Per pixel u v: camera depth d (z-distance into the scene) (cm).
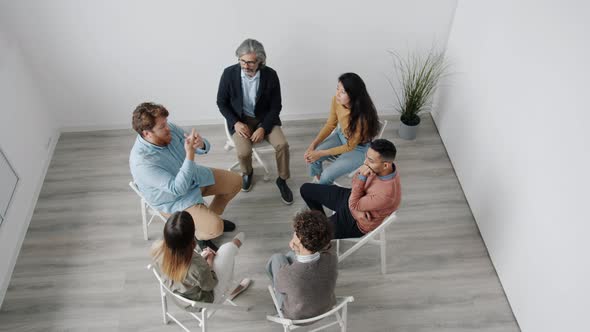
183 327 283
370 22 369
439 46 392
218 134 421
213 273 253
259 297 312
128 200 369
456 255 337
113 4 340
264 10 353
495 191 320
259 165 395
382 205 269
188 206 298
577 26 228
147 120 259
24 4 331
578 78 229
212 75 392
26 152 358
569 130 237
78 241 342
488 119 323
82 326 297
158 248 236
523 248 288
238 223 354
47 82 381
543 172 262
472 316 305
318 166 351
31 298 310
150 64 379
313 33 370
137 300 309
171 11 348
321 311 237
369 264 330
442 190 379
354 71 400
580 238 233
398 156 404
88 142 413
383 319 302
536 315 278
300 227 219
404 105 418
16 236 332
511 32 286
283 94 410
